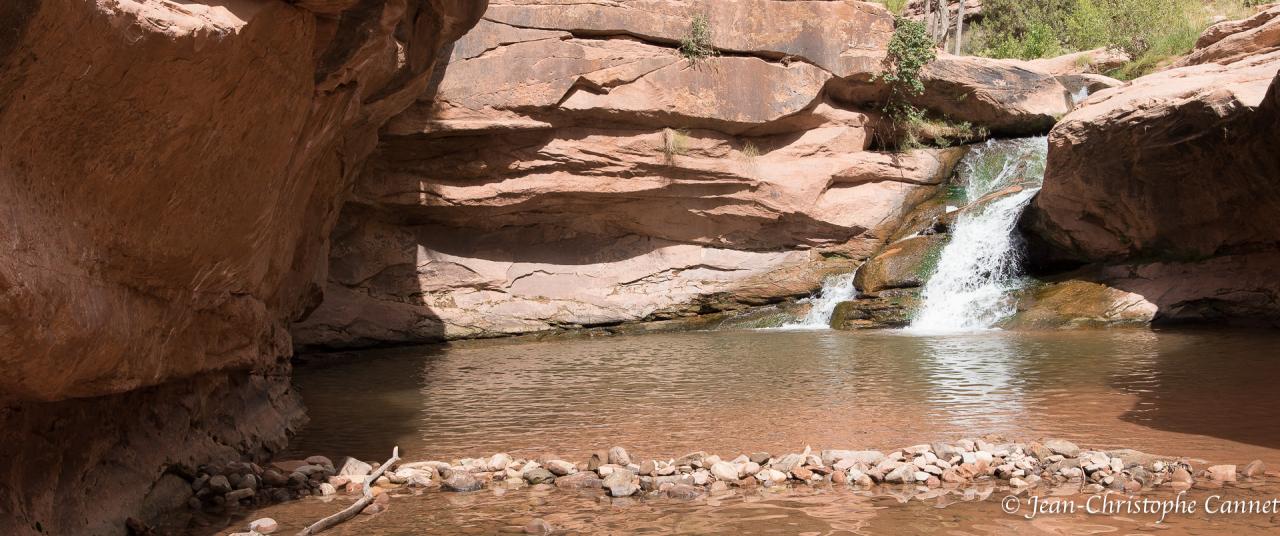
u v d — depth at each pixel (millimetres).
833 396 10148
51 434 4758
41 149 3621
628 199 21188
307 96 5926
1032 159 21891
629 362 14406
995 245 19562
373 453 7898
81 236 4004
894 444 7488
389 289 20188
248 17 4539
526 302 20766
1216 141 15195
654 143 20734
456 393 11648
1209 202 16078
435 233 20906
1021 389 10156
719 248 22031
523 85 19641
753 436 8047
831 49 21953
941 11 31656
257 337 7957
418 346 19188
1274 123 13711
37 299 3506
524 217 21109
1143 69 26422
